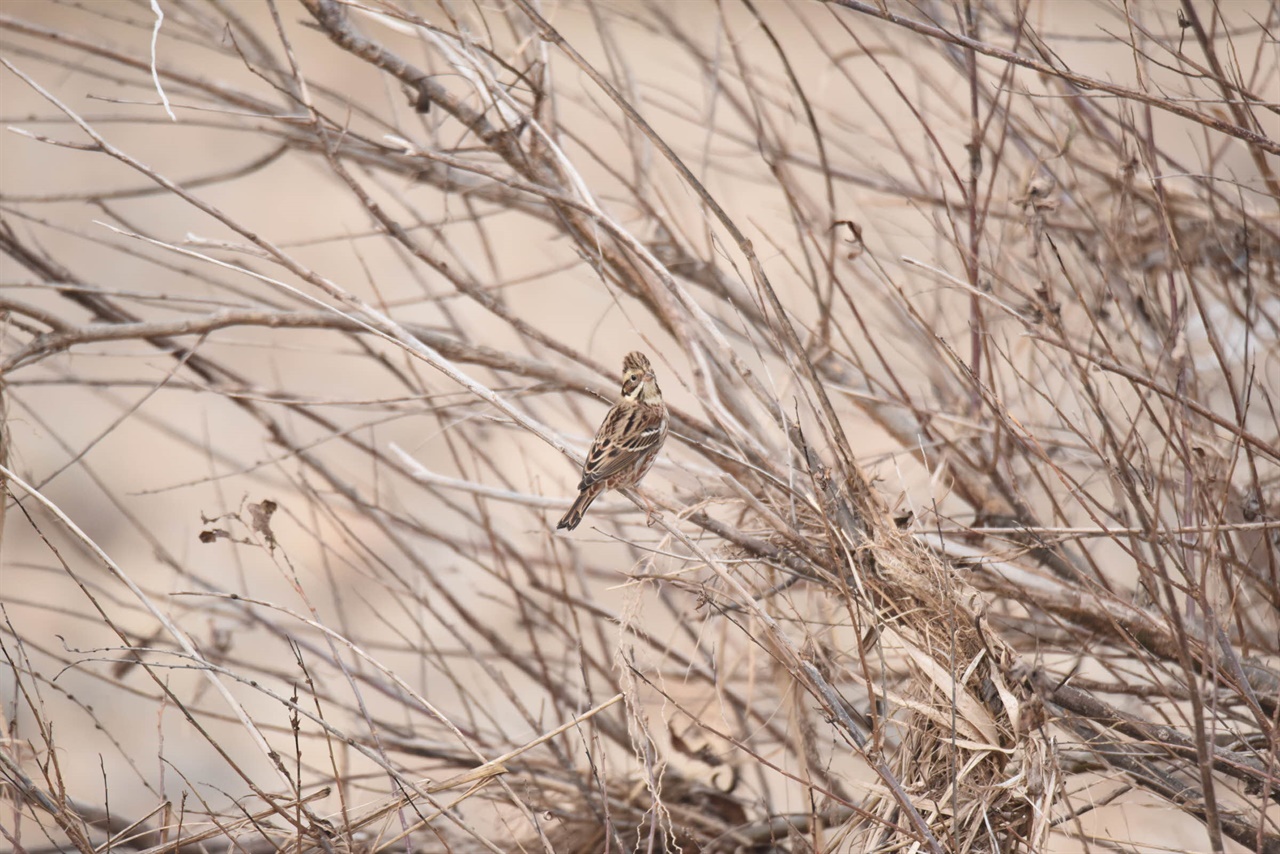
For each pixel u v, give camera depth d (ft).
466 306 75.61
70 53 92.27
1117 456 26.78
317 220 86.53
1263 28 31.86
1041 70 27.55
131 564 61.05
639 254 31.45
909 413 39.42
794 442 32.40
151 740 49.78
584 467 32.68
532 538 49.08
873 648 30.89
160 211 87.66
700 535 32.48
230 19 38.68
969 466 35.22
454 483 34.04
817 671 27.86
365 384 70.90
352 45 34.40
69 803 30.63
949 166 34.45
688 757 37.04
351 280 79.82
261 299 37.55
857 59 63.10
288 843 28.53
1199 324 40.19
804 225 36.24
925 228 49.29
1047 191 33.88
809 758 32.94
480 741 37.37
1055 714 28.22
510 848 36.14
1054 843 33.94
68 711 49.96
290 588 58.18
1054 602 33.27
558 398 49.70
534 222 83.05
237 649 53.62
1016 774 27.35
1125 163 34.42
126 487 66.18
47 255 38.40
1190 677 23.07
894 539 30.32
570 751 37.04
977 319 34.50
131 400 71.61
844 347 45.09
